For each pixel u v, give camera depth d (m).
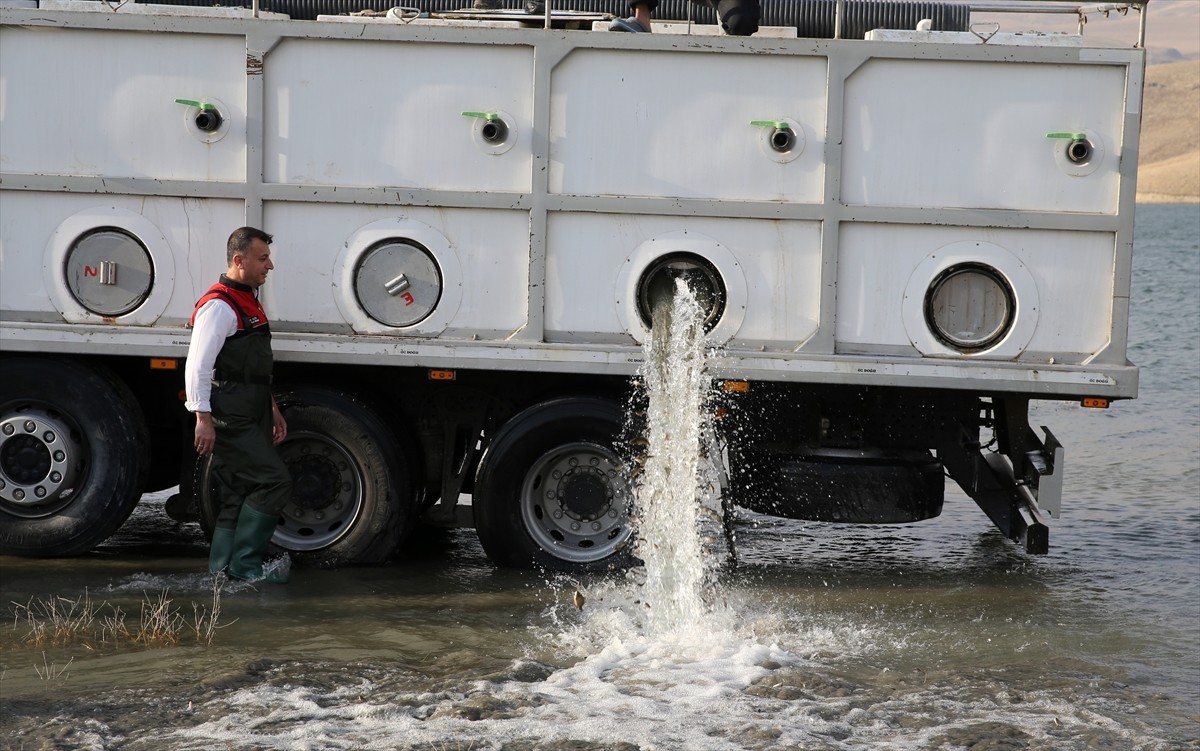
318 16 12.73
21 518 11.66
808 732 7.88
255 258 10.87
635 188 11.20
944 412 11.80
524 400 12.02
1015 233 11.12
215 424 10.94
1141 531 14.15
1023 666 9.43
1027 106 11.02
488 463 11.56
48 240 11.42
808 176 11.16
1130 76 10.94
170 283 11.43
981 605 11.17
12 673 8.90
